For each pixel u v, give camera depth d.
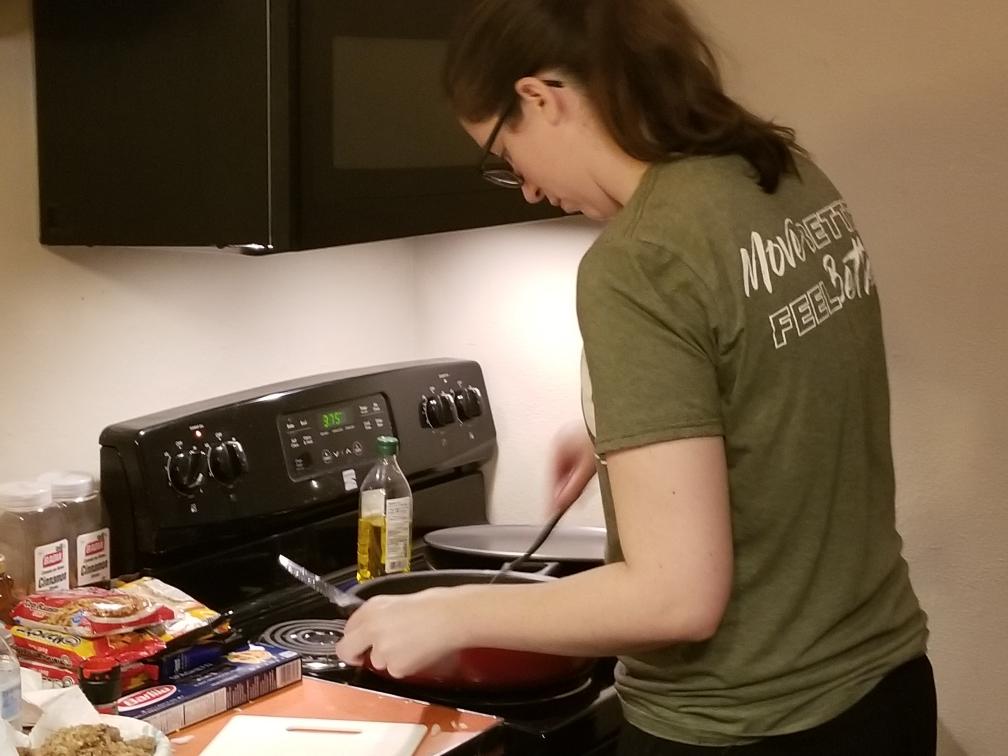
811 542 1.10
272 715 1.35
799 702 1.11
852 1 1.71
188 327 1.79
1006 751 1.75
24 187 1.57
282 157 1.34
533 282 2.03
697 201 1.06
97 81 1.48
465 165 1.63
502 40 1.09
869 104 1.72
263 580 1.76
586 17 1.07
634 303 1.03
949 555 1.75
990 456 1.71
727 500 1.04
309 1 1.33
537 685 1.42
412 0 1.50
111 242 1.51
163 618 1.38
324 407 1.83
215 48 1.37
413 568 1.90
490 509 2.14
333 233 1.41
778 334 1.06
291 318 1.95
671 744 1.14
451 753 1.26
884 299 1.75
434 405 2.00
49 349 1.62
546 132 1.12
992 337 1.69
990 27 1.63
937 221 1.70
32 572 1.48
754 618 1.10
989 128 1.65
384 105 1.47
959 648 1.76
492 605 1.12
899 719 1.16
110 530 1.60
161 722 1.28
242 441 1.71
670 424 1.01
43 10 1.51
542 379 2.05
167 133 1.43
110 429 1.61
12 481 1.58
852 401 1.12
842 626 1.13
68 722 1.19
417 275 2.15
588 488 2.03
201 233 1.42
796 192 1.15
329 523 1.85
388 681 1.46
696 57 1.12
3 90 1.53
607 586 1.04
